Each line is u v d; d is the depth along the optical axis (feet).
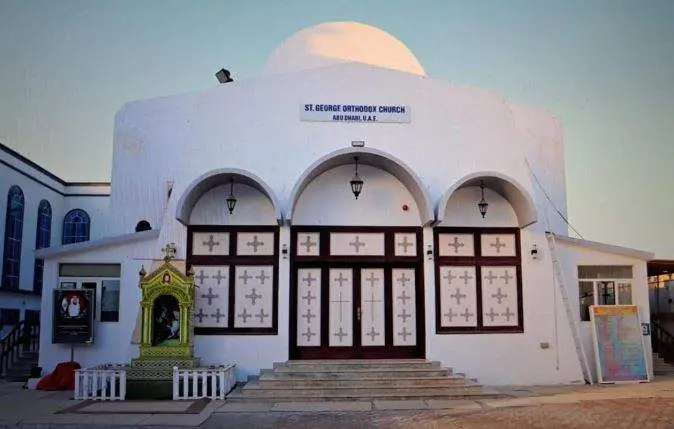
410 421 36.27
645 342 53.98
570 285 54.13
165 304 48.60
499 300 52.70
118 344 50.93
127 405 42.22
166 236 51.96
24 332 63.16
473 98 56.34
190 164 53.52
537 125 67.21
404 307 52.85
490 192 54.34
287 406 41.52
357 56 69.77
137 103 62.75
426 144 55.06
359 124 54.95
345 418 37.50
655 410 38.50
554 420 35.70
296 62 69.05
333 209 53.21
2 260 74.08
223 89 54.80
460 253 53.11
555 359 51.90
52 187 90.58
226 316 50.90
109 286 52.24
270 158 53.88
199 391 45.65
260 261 51.72
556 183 66.39
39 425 35.78
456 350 51.24
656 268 71.77
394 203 53.67
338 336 52.06
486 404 41.83
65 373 49.19
